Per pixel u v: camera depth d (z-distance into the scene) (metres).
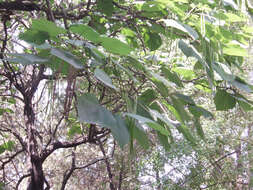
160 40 1.87
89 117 0.86
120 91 1.12
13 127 2.67
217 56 1.29
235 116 4.95
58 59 1.10
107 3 1.60
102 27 1.94
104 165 5.71
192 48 1.17
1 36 2.32
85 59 1.11
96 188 5.94
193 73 1.67
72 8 1.55
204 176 5.29
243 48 1.26
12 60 0.88
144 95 1.42
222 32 1.25
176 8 1.23
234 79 1.34
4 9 1.48
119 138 0.87
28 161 2.49
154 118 1.13
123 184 5.55
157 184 5.08
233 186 5.21
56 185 6.11
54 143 2.24
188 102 1.42
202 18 1.19
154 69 1.51
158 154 4.97
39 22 0.91
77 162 5.98
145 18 1.52
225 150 5.39
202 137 1.49
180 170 5.25
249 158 4.98
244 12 1.38
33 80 2.16
